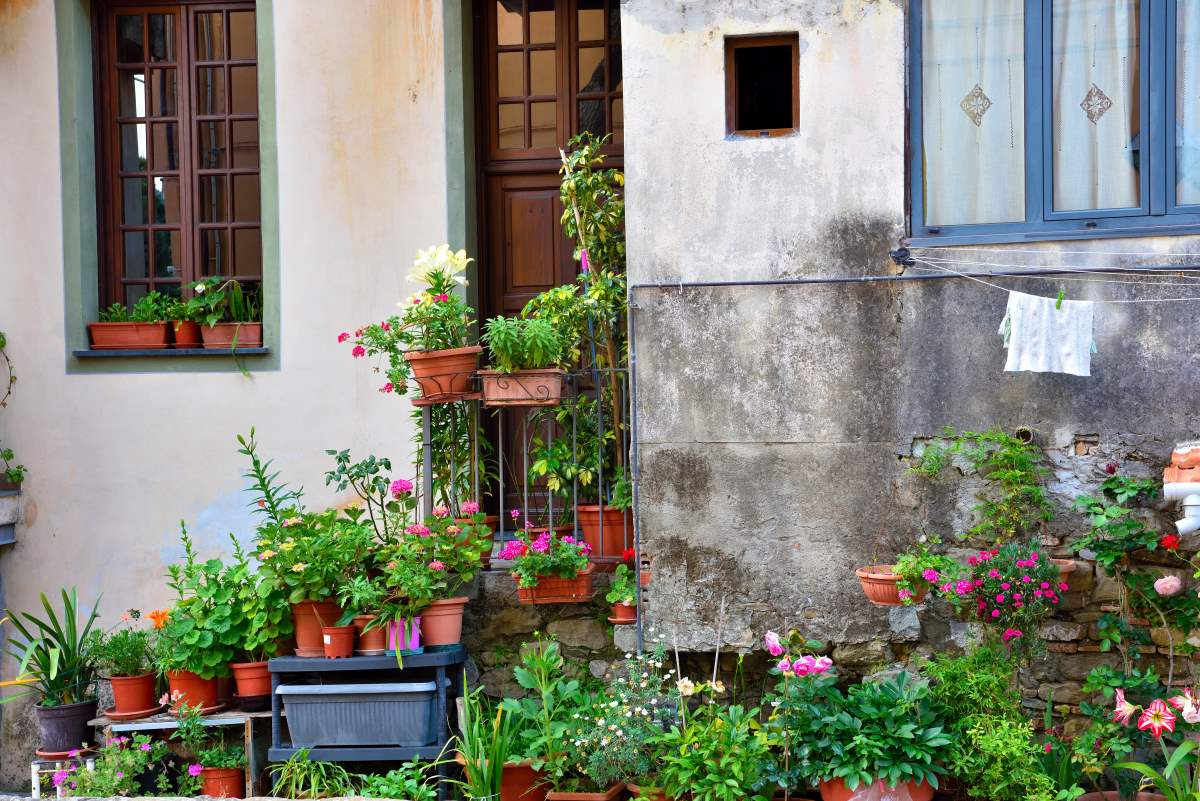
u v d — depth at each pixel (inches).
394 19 252.4
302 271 253.6
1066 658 195.3
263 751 211.0
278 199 254.1
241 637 215.8
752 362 201.5
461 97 250.5
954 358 195.9
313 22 253.9
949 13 197.9
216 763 207.8
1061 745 184.9
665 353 204.1
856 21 198.2
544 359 211.9
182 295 263.3
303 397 252.7
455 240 250.5
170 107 266.5
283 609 210.5
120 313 258.5
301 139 253.9
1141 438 190.2
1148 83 190.9
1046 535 194.2
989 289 194.9
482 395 217.9
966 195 197.6
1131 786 180.2
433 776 200.4
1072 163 194.2
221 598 214.5
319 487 251.6
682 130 203.2
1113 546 185.3
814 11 199.2
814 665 182.4
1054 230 193.6
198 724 207.6
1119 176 192.9
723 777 181.8
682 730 197.0
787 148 200.4
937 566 185.5
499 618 221.5
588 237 231.0
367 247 252.4
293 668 205.3
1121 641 188.2
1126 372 190.9
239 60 263.4
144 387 255.1
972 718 181.3
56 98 256.2
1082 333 184.1
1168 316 189.5
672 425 203.9
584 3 260.8
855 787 176.4
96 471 255.4
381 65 252.5
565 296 222.1
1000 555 179.9
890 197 197.5
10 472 253.1
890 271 197.8
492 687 221.1
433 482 227.1
